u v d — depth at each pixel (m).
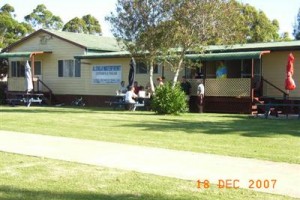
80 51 31.53
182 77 26.16
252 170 8.59
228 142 12.20
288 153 10.43
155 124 16.89
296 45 22.62
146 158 9.78
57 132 14.17
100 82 30.78
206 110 24.92
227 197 6.75
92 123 17.12
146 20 22.98
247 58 23.11
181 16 22.56
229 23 22.83
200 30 22.73
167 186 7.37
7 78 35.03
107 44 33.41
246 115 22.20
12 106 30.36
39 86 33.69
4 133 13.93
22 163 9.22
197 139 12.75
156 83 27.81
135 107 25.33
